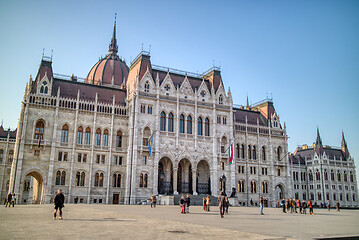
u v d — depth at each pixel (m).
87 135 83.69
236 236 21.28
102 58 130.00
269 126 110.12
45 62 86.25
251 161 104.50
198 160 91.19
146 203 77.31
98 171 82.44
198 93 95.19
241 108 122.25
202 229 24.86
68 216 34.22
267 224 31.34
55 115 80.25
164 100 89.31
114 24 141.75
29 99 79.00
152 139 85.94
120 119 87.50
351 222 36.16
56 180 78.12
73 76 99.12
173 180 86.38
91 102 85.44
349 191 155.00
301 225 31.12
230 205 82.56
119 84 117.88
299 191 149.25
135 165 82.12
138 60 94.88
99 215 36.56
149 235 20.70
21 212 40.09
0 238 18.27
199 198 83.00
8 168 103.31
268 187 105.88
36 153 77.44
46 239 18.06
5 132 111.00
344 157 160.12
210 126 95.56
